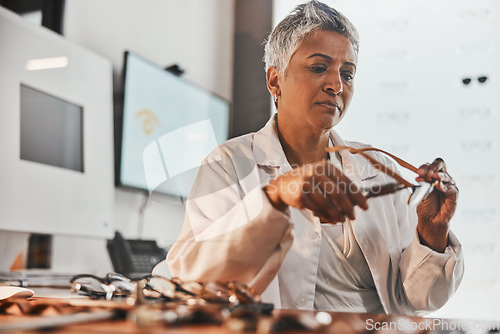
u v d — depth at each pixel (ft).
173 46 6.67
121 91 5.60
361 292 3.04
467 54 5.33
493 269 4.61
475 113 5.18
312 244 2.96
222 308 1.43
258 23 6.26
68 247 4.86
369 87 5.28
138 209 5.63
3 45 4.08
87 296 2.18
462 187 4.94
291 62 3.23
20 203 4.10
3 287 1.92
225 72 6.44
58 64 4.60
